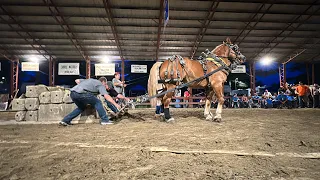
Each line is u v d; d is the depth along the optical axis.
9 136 4.64
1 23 17.58
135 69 22.75
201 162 2.99
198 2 16.11
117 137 4.44
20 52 21.30
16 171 2.74
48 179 2.49
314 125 5.92
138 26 17.98
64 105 6.96
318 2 16.36
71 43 20.06
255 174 2.58
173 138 4.29
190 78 6.59
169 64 6.36
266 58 23.12
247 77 29.92
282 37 20.08
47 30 18.44
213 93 7.47
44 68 27.16
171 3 16.16
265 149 3.53
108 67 21.84
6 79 27.61
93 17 17.08
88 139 4.29
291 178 2.46
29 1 15.81
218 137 4.36
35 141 4.16
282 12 17.28
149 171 2.69
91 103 6.11
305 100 16.77
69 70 22.06
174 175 2.56
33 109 6.95
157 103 7.14
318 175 2.55
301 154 3.26
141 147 3.66
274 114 9.73
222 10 16.89
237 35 19.47
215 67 6.66
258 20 17.75
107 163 2.98
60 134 4.82
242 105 18.41
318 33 19.75
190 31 18.94
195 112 11.07
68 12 16.73
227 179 2.44
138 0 15.77
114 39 19.44
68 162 3.04
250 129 5.27
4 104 18.31
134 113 10.36
